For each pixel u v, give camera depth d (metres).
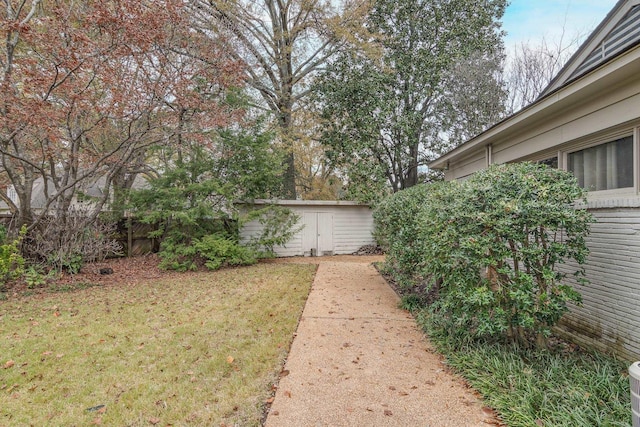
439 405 2.42
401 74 13.12
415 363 3.14
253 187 10.05
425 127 13.37
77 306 5.19
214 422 2.29
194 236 9.00
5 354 3.39
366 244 12.53
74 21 6.87
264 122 10.86
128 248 10.17
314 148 16.56
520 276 2.80
